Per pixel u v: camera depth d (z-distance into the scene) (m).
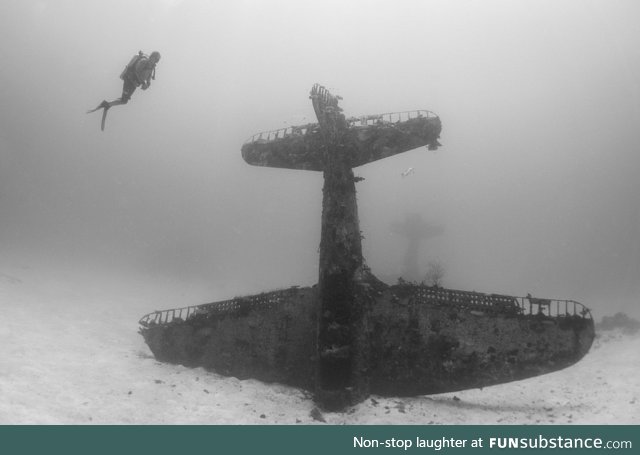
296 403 14.58
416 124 16.28
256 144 18.42
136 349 20.52
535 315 14.55
